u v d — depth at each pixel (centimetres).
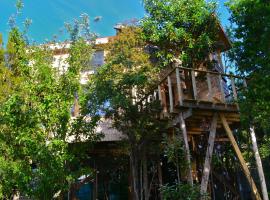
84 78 1520
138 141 1406
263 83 1031
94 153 1669
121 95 1326
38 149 1178
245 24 1081
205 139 1617
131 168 1496
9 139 1246
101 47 1720
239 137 1642
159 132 1402
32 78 1310
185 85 1617
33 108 1248
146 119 1364
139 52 1623
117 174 1658
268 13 1029
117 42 1625
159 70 1608
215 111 1330
